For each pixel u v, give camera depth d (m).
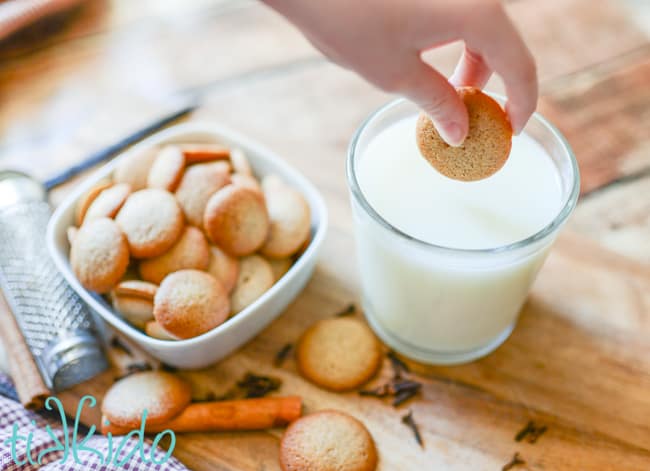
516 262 0.38
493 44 0.33
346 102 0.53
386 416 0.42
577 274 0.46
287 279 0.42
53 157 0.50
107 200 0.43
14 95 0.53
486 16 0.33
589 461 0.41
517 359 0.44
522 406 0.42
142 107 0.52
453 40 0.34
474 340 0.43
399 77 0.34
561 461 0.41
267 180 0.46
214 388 0.43
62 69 0.54
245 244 0.42
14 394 0.43
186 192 0.43
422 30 0.33
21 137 0.51
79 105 0.53
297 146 0.51
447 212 0.39
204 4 0.58
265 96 0.53
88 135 0.51
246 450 0.41
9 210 0.46
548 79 0.52
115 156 0.50
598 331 0.44
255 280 0.43
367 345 0.44
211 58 0.55
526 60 0.34
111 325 0.43
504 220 0.39
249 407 0.41
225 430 0.42
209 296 0.41
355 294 0.46
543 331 0.44
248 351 0.44
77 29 0.56
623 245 0.46
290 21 0.34
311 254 0.43
